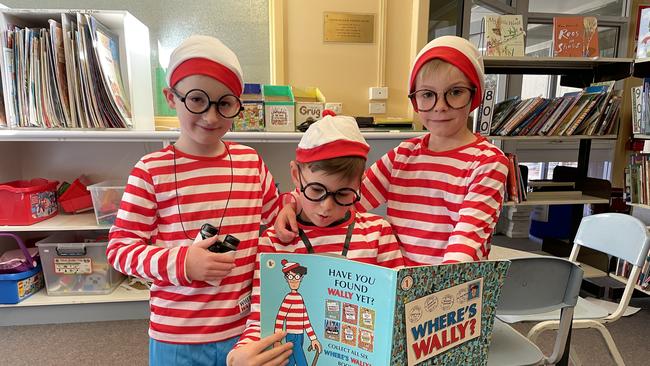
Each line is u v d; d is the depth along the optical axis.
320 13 2.15
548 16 3.06
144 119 1.99
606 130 2.41
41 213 1.92
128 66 1.82
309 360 0.58
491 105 2.21
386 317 0.50
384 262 0.83
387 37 2.22
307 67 2.19
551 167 3.88
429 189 0.88
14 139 1.71
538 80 3.78
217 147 0.94
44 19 1.77
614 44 3.12
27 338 1.82
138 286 2.05
